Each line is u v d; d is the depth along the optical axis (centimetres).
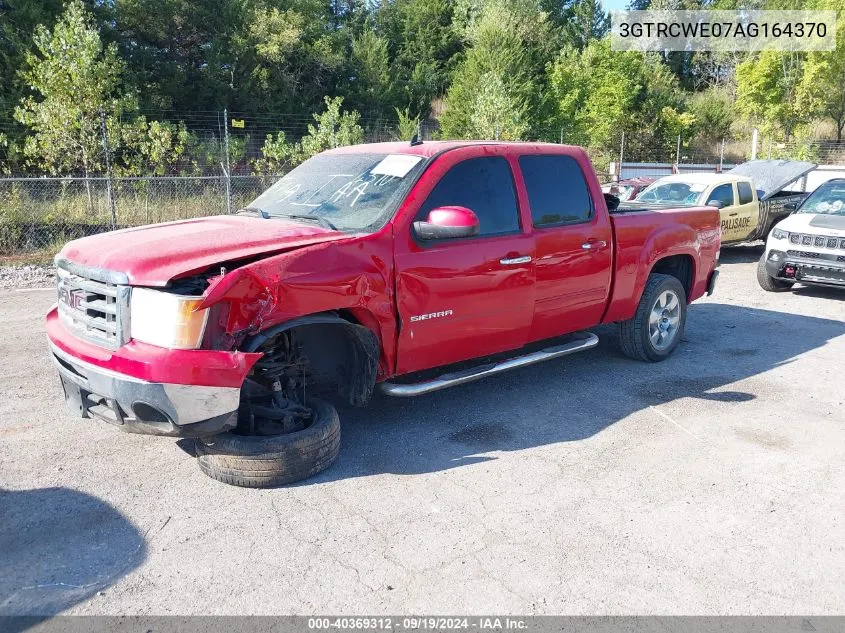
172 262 358
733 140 4341
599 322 600
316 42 3519
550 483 416
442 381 467
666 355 678
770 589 317
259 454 388
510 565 331
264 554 335
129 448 451
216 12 3247
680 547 350
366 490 402
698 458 456
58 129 1594
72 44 1606
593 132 3494
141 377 341
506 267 490
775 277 1020
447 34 4519
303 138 2205
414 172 459
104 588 307
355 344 425
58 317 432
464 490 405
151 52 3122
